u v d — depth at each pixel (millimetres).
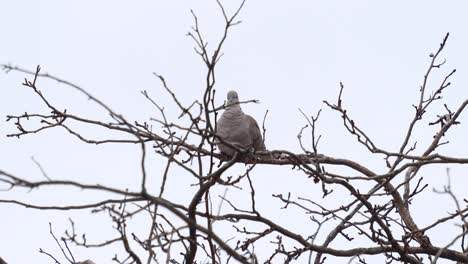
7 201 9180
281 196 11844
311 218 11867
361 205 12289
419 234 12297
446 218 11922
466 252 12188
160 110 9633
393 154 11953
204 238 10664
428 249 12211
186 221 8680
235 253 9062
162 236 9531
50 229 10984
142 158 8117
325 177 11383
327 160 13531
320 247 11547
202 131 9719
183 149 10914
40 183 7598
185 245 10477
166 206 8445
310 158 12422
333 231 11969
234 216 11086
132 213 8562
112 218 8594
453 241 9008
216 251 10719
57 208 9125
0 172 7438
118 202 8938
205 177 10125
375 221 11852
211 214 10812
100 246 8781
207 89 9477
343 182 11516
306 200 11781
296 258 11578
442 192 9094
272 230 11391
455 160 11844
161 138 11312
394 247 11812
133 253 8891
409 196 12523
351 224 11906
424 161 11969
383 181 13250
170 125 9578
